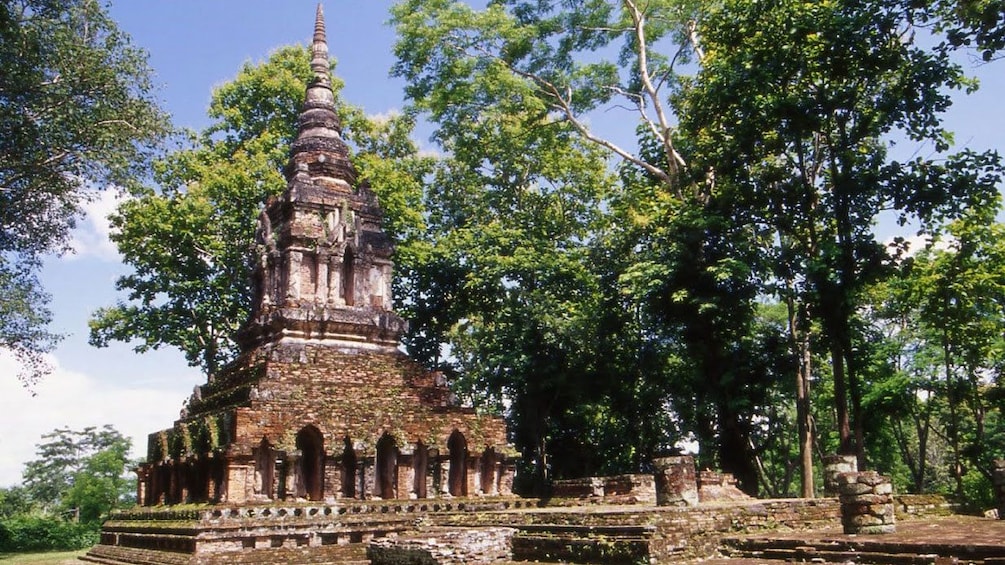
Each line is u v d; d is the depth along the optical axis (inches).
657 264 1232.2
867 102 1132.5
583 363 1567.4
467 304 1803.6
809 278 1077.8
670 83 1541.6
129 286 1680.6
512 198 1804.9
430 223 1861.5
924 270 1250.6
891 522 675.4
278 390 1052.5
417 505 1087.0
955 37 844.0
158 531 1022.4
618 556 669.9
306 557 956.0
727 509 736.3
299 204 1245.7
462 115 1611.7
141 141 1126.4
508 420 1676.9
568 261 1603.1
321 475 1059.3
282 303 1210.0
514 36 1456.7
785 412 1729.8
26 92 1012.5
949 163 1042.7
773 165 1237.7
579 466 1696.6
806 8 1068.5
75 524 1989.4
